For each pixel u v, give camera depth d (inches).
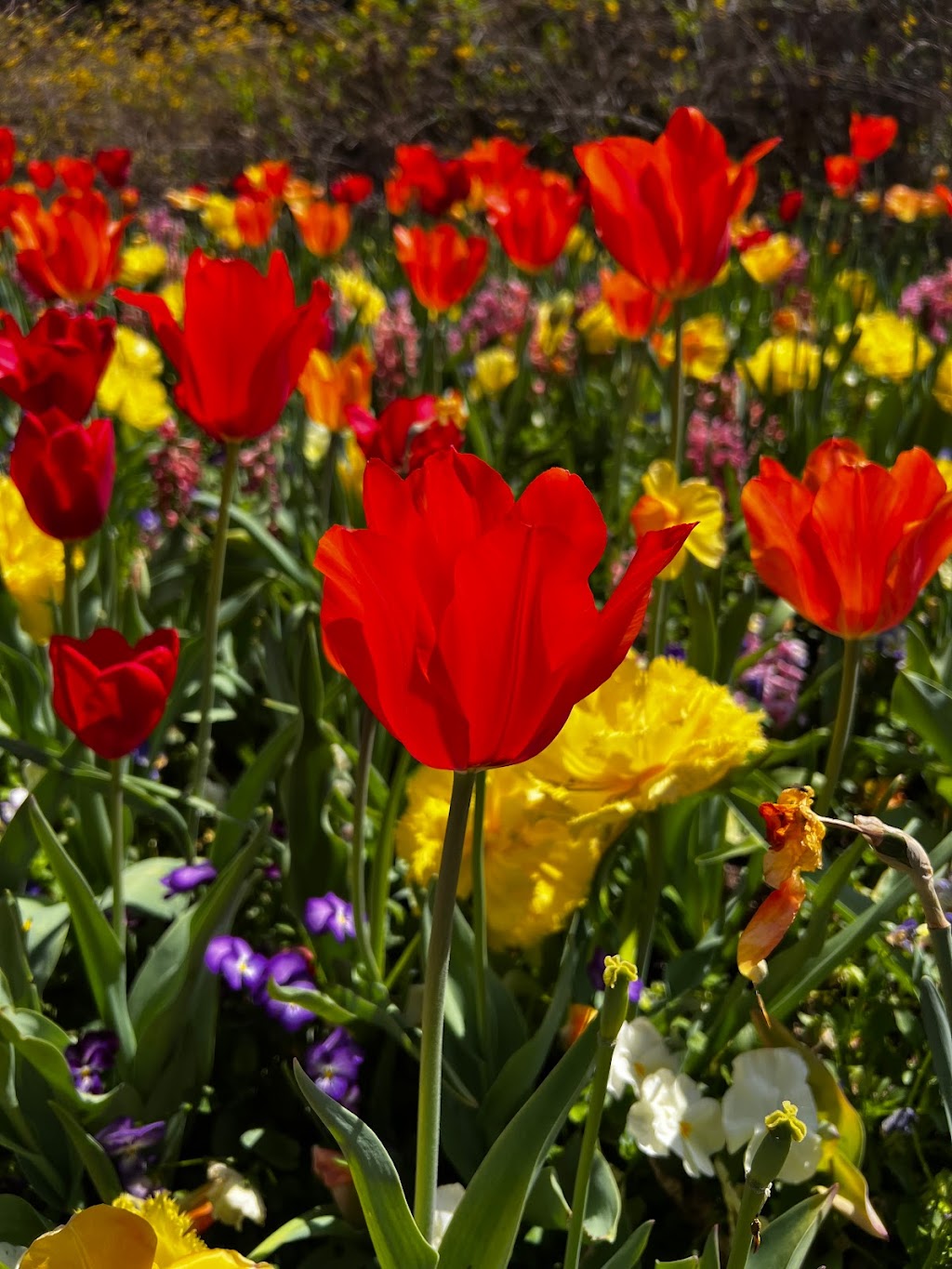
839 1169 63.4
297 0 577.9
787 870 43.9
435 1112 45.5
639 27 492.4
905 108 442.9
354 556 35.5
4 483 90.6
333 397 113.1
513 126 494.9
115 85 495.5
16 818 72.2
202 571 123.6
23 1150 65.0
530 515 38.9
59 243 125.3
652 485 85.5
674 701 68.1
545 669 36.9
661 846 70.2
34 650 104.0
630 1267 49.9
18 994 67.2
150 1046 67.7
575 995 74.9
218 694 114.5
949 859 66.0
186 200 229.1
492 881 69.4
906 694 83.3
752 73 458.3
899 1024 76.1
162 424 132.4
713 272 86.7
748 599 96.9
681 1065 67.9
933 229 285.0
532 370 183.9
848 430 165.3
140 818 100.6
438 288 147.3
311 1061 70.7
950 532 60.4
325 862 79.0
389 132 500.4
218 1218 62.5
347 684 96.4
